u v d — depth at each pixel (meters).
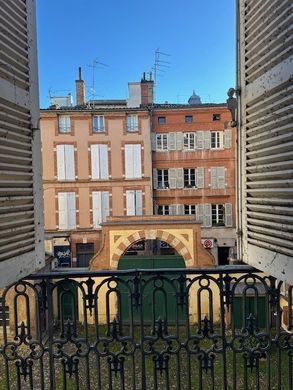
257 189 2.95
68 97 30.11
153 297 3.12
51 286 3.08
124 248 14.55
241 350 3.13
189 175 27.59
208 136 27.31
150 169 26.62
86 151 26.31
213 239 27.19
